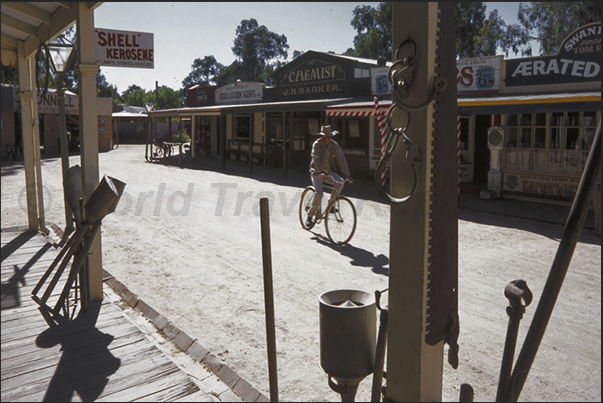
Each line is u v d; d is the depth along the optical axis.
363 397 3.39
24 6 5.30
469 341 4.22
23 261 6.40
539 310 2.54
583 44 10.25
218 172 18.42
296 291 5.52
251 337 4.33
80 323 4.49
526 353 2.59
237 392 3.46
